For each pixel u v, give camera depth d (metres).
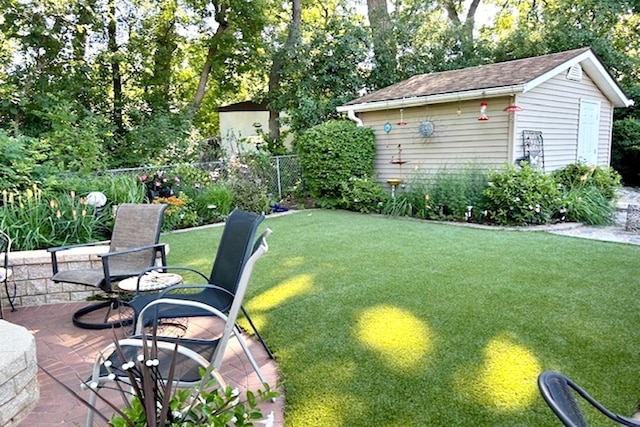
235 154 10.80
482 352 2.95
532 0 16.72
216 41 13.57
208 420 1.56
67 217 5.75
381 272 4.82
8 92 10.12
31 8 10.41
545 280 4.39
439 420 2.27
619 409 2.32
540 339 3.11
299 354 3.02
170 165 9.69
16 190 5.98
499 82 8.34
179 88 15.35
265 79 14.95
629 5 13.59
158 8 12.89
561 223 7.59
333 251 5.84
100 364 2.09
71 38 11.36
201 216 8.55
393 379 2.66
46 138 8.45
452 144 9.20
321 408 2.40
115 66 12.87
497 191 7.62
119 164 11.33
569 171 8.95
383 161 10.50
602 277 4.46
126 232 4.26
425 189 8.63
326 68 12.86
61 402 2.58
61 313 4.07
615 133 12.91
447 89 9.04
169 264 5.44
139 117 12.86
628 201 9.62
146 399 1.52
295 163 11.06
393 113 10.08
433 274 4.69
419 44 13.75
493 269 4.82
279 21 15.26
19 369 2.41
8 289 4.21
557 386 1.42
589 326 3.31
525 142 8.46
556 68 8.43
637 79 13.73
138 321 2.54
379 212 9.22
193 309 2.86
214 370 1.98
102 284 3.55
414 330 3.31
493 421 2.25
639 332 3.20
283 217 8.93
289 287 4.41
